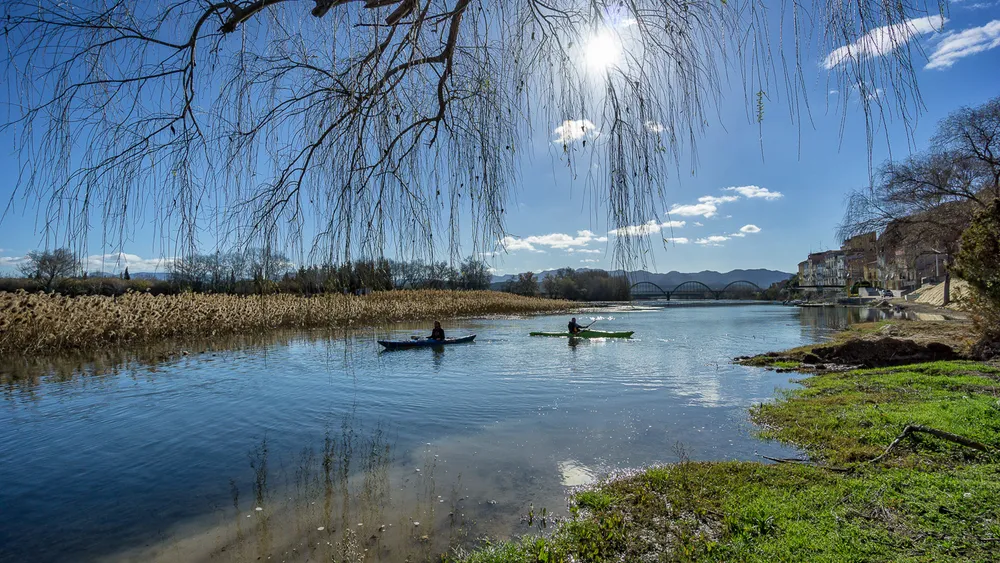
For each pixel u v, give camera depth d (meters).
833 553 3.45
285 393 10.14
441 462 6.09
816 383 10.20
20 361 14.26
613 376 12.09
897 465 5.08
